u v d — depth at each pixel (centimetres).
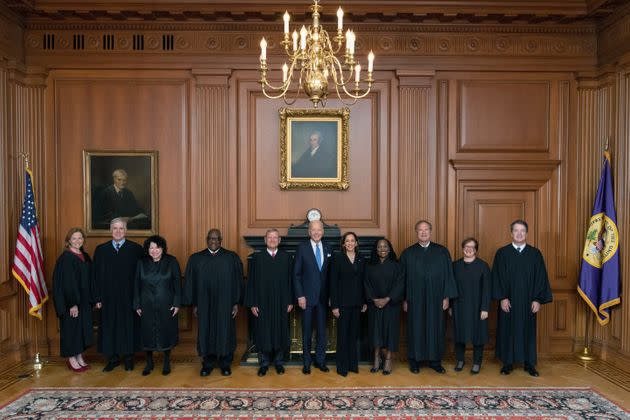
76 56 638
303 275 571
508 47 650
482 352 579
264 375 562
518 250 576
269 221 652
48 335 638
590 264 612
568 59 648
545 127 653
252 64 645
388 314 561
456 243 649
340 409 466
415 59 647
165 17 629
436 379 551
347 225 654
